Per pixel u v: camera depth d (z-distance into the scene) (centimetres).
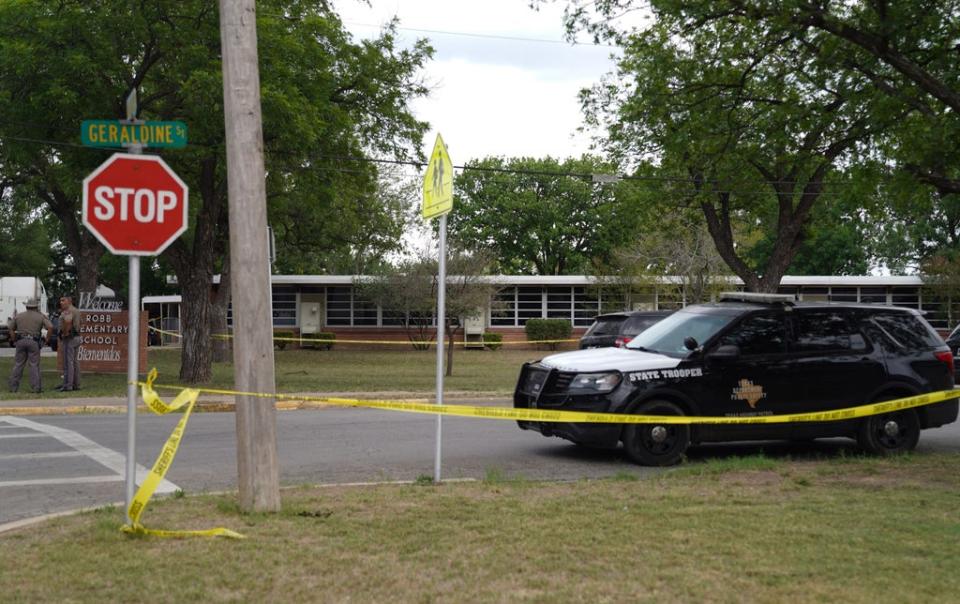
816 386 1042
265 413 674
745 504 723
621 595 478
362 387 2084
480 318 4431
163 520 648
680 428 998
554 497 752
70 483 880
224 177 2145
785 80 1309
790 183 2441
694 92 1341
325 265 5012
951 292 4356
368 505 710
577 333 4675
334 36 2166
